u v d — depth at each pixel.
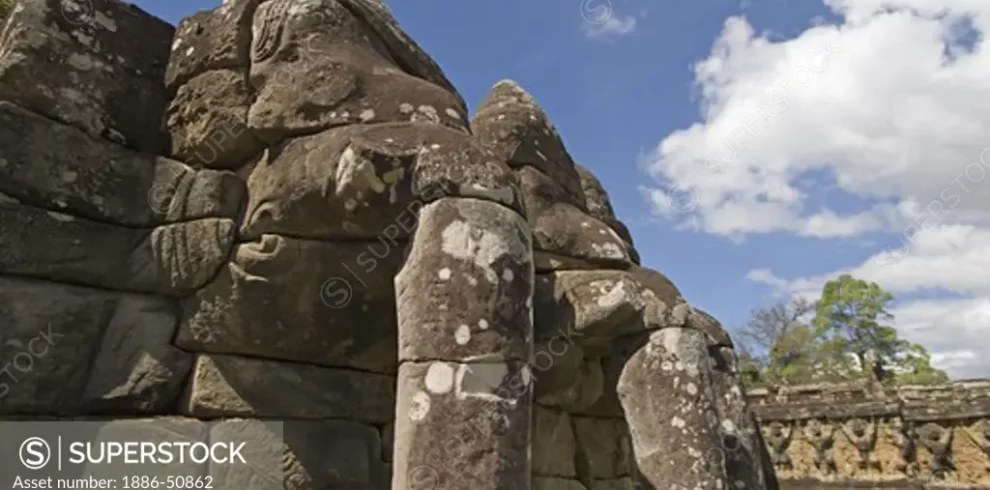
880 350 34.06
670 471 4.81
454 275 3.21
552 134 6.77
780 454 16.41
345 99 3.88
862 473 15.33
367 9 4.52
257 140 4.22
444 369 3.08
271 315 4.17
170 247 4.18
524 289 3.33
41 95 4.06
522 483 3.00
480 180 3.43
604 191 7.79
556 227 5.88
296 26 4.16
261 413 4.29
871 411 15.50
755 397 17.30
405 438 3.06
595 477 6.45
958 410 14.62
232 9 4.50
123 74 4.50
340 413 4.53
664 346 5.18
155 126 4.58
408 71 4.73
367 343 4.45
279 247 3.95
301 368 4.45
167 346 4.22
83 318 4.01
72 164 4.10
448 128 3.69
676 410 4.96
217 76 4.39
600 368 6.37
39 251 3.89
